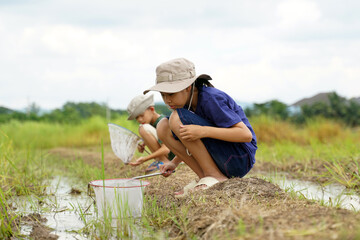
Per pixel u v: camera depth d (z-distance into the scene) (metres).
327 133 10.44
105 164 6.16
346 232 1.88
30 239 2.61
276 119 11.56
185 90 3.15
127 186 2.96
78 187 4.62
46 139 12.36
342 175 4.46
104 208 2.77
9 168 4.84
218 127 3.17
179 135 3.21
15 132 12.35
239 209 2.44
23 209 3.44
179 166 4.88
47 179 5.25
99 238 2.60
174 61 3.15
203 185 3.22
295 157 6.52
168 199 3.36
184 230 2.47
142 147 4.84
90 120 13.81
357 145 6.38
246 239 1.94
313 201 2.84
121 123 8.74
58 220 3.09
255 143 3.51
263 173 5.45
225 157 3.29
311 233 1.90
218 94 3.18
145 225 2.79
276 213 2.31
